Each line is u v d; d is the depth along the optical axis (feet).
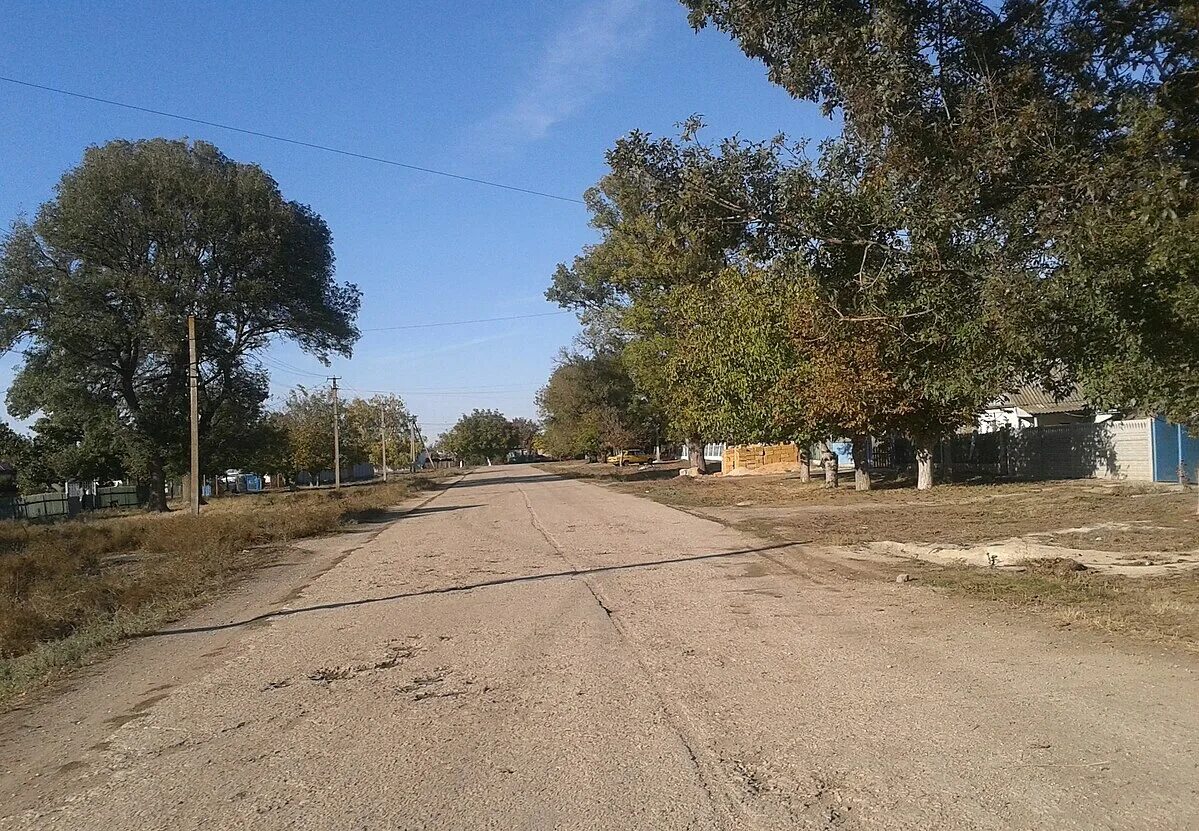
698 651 27.17
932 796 15.11
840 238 26.14
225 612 40.32
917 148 24.12
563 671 25.53
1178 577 34.53
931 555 45.27
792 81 26.32
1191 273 21.84
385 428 333.62
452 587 43.19
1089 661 23.35
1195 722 18.25
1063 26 24.50
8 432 215.92
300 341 171.22
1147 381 26.84
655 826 14.57
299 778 17.65
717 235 27.73
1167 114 22.35
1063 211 22.79
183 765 18.90
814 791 15.67
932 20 24.72
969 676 22.50
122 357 152.87
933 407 80.28
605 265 144.46
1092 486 81.25
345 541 74.13
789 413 89.45
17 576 53.47
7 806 17.08
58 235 142.82
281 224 156.66
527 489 157.07
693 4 26.99
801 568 43.73
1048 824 13.80
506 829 14.71
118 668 29.76
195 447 117.60
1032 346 23.12
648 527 70.03
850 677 23.09
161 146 152.05
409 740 19.80
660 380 140.05
